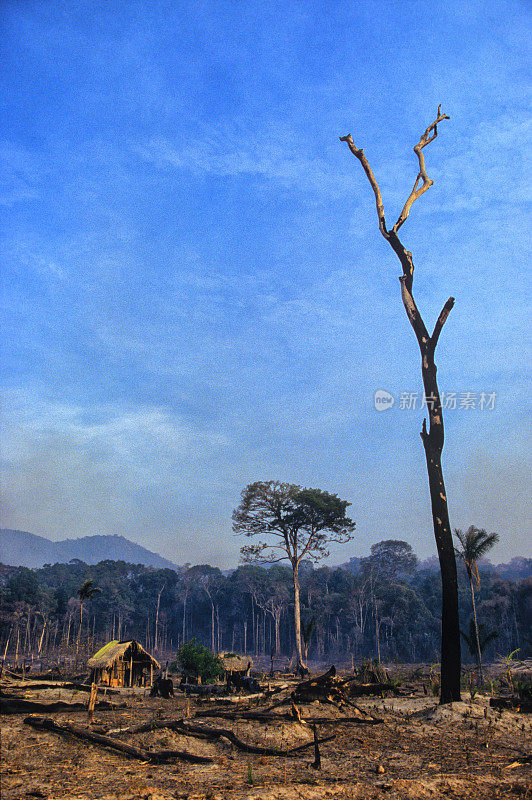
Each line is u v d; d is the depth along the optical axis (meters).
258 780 7.97
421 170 21.80
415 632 96.88
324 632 102.81
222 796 6.94
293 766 9.20
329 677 15.77
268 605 112.25
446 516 18.31
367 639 102.00
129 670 28.53
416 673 33.16
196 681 27.47
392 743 11.51
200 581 132.00
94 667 26.84
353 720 13.72
